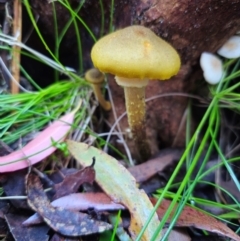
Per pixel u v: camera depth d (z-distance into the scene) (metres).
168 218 0.13
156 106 0.17
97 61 0.12
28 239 0.12
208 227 0.13
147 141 0.16
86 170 0.14
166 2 0.14
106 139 0.18
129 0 0.15
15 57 0.17
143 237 0.12
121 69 0.11
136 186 0.13
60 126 0.15
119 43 0.11
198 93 0.17
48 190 0.14
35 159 0.14
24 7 0.17
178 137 0.18
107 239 0.13
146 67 0.11
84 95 0.18
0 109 0.16
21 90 0.18
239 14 0.14
